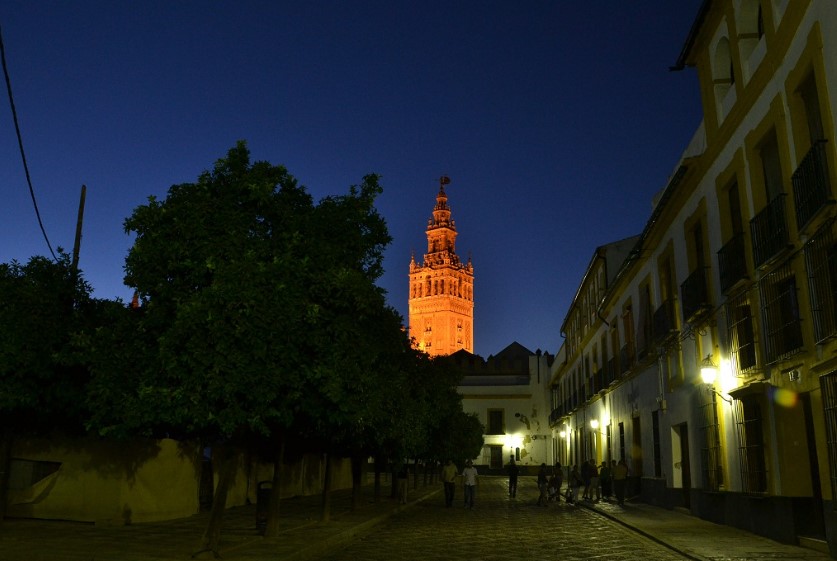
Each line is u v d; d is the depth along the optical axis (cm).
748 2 1371
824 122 1028
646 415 2356
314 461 2906
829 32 1008
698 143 1731
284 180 1212
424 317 14388
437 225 14800
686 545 1259
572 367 4519
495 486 4438
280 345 1034
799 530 1198
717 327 1572
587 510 2378
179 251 1079
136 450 1564
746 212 1378
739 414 1423
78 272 1430
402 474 2583
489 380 7125
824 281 1036
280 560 1118
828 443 1033
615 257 3222
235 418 1032
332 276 1092
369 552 1310
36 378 1325
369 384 1130
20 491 1554
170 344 1025
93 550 1141
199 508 1856
